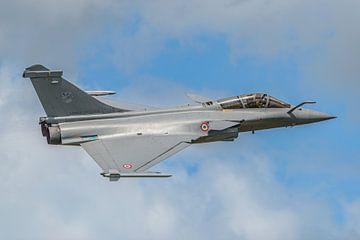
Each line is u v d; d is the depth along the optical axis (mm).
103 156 103062
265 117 113438
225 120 110812
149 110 110750
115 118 109062
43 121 107688
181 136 107250
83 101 108438
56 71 106750
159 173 96375
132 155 102688
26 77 106562
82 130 107250
